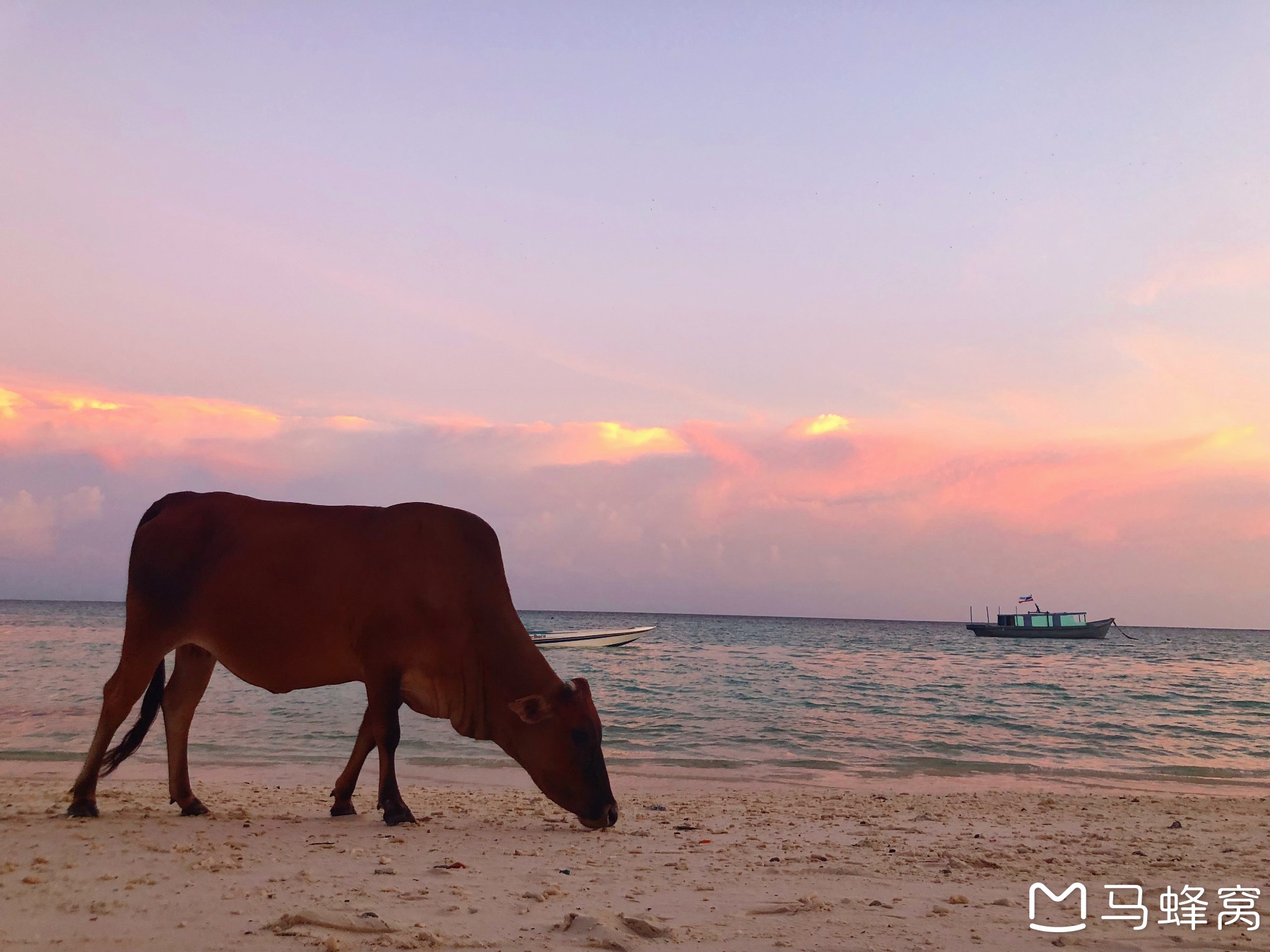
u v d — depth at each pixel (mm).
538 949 3807
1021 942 4203
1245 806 10422
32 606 192500
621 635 51500
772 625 187750
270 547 7215
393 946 3736
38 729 15852
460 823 7867
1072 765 15039
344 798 7754
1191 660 63531
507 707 7496
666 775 13062
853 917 4617
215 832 6480
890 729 19438
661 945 3973
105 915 4066
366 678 7270
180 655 7699
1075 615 90562
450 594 7398
